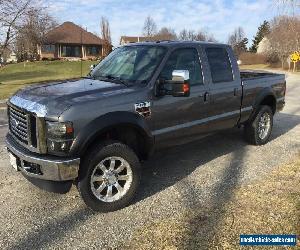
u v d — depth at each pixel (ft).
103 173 14.25
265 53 212.43
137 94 15.16
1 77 116.67
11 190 16.26
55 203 15.10
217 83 19.04
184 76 14.94
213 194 15.76
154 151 16.52
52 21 76.74
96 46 210.38
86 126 13.50
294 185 16.52
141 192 16.11
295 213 13.85
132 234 12.69
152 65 16.42
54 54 203.10
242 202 14.87
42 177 13.46
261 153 21.58
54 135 13.14
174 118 16.71
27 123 13.73
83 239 12.48
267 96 22.89
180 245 11.91
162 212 14.23
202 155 21.13
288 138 25.26
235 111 20.53
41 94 14.37
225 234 12.50
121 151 14.37
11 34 67.97
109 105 14.20
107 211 14.33
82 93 14.35
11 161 14.98
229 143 23.56
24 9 67.00
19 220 13.74
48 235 12.75
